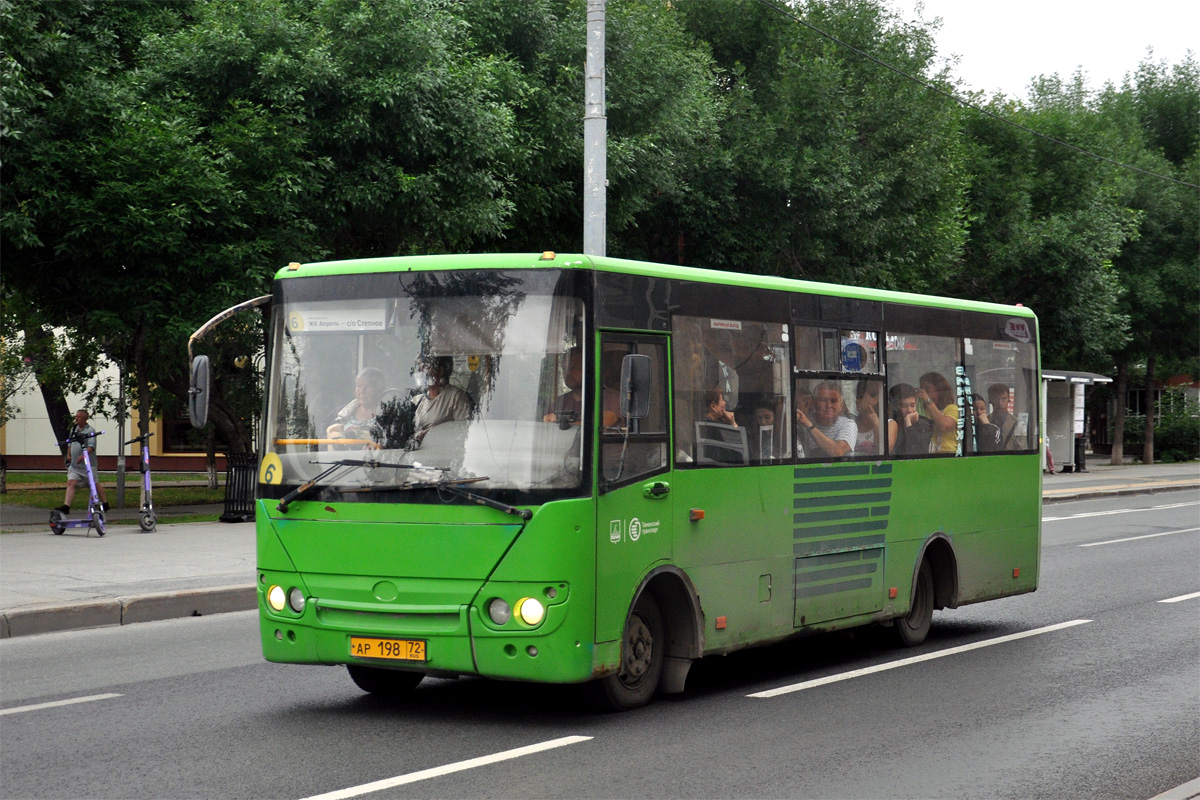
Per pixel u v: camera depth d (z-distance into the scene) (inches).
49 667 402.9
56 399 1283.2
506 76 858.8
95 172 724.0
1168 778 273.7
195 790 255.0
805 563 390.3
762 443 373.7
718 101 1135.6
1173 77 2064.5
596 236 629.3
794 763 281.3
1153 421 2108.8
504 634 300.8
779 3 1200.8
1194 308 1846.7
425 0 799.7
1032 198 1588.3
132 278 765.9
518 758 283.4
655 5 1074.1
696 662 424.2
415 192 782.5
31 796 251.6
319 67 758.5
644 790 257.0
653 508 328.2
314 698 353.1
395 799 247.9
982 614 540.7
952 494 467.5
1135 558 755.4
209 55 762.2
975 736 311.9
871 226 1152.2
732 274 368.5
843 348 413.7
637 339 326.0
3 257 788.6
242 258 756.6
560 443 304.5
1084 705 350.6
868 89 1199.6
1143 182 1833.2
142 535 782.5
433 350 316.2
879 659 427.5
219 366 1086.4
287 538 323.0
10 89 676.7
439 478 308.3
